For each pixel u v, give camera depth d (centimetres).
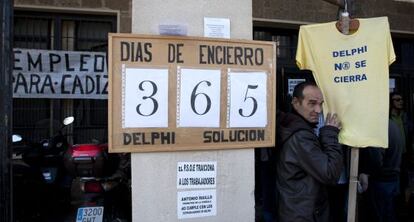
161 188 256
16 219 443
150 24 256
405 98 760
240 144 267
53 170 439
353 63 299
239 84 267
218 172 267
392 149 449
